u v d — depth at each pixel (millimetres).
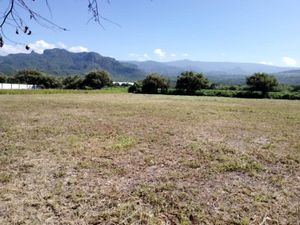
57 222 3998
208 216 4250
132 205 4539
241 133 11453
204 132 11492
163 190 5215
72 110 19047
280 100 40219
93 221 4031
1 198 4746
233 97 48438
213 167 6664
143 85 57844
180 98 39312
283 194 5156
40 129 11273
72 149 8133
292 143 9594
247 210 4473
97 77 71688
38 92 44344
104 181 5633
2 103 23516
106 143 9008
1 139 9281
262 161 7375
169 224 3994
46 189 5172
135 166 6660
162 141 9508
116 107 21969
